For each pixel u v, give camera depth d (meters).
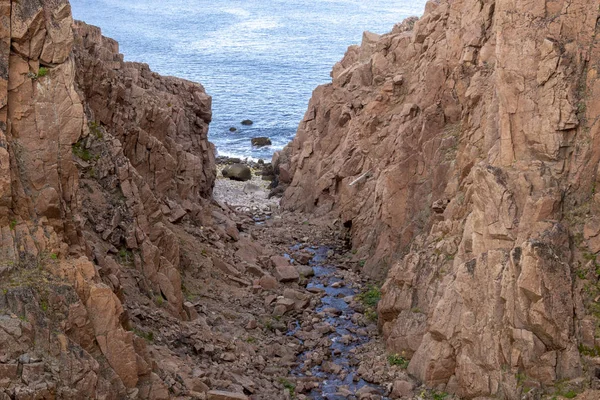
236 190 62.44
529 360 25.78
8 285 20.91
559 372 25.42
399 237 41.31
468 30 40.00
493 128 32.59
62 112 23.45
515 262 26.48
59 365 20.52
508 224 28.00
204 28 179.12
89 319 22.02
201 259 38.59
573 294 25.88
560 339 25.45
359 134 51.47
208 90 113.44
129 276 30.22
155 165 39.41
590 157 27.27
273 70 131.25
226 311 35.50
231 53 147.50
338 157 53.12
